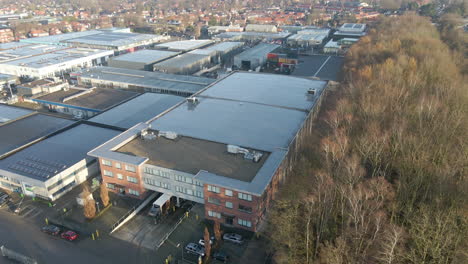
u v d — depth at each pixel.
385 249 51.41
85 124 106.69
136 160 75.19
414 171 73.06
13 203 79.06
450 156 76.75
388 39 182.38
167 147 81.56
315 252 57.66
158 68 169.62
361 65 152.12
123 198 78.56
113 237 68.50
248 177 69.06
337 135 83.38
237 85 129.38
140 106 120.62
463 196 62.50
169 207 76.19
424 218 56.97
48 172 80.69
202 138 85.81
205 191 68.88
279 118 98.62
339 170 72.25
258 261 61.97
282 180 80.44
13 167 82.88
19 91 146.38
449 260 52.41
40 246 66.19
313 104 109.94
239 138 86.06
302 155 91.50
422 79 122.25
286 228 60.06
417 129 86.06
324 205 61.91
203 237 68.12
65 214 75.06
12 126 106.25
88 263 62.22
